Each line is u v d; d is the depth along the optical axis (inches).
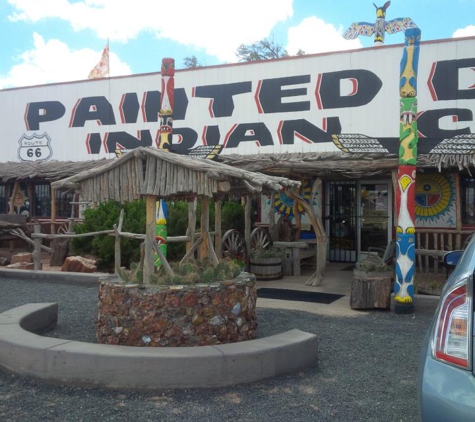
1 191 663.8
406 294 282.7
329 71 493.0
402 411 148.8
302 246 440.5
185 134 550.9
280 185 198.7
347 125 487.2
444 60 451.8
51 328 243.4
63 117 618.8
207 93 542.0
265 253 418.3
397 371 184.2
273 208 485.1
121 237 404.8
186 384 162.9
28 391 162.9
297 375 178.7
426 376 102.2
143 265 217.0
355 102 483.8
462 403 94.6
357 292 292.2
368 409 150.2
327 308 301.1
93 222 439.2
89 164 569.6
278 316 275.3
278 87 513.3
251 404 153.3
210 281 203.5
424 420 99.5
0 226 493.4
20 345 173.9
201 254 240.8
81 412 147.6
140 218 429.4
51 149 624.7
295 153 494.3
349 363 193.3
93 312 282.5
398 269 285.0
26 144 639.1
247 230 428.1
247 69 525.7
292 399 157.2
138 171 199.8
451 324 103.7
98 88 598.5
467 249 129.7
